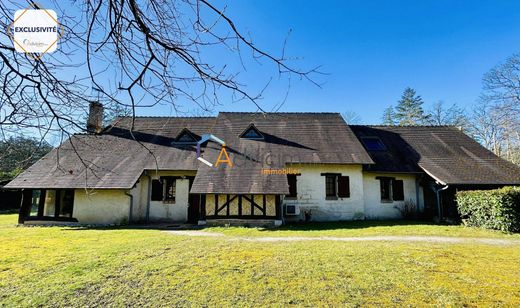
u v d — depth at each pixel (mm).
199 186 12078
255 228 11289
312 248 7230
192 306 3992
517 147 27125
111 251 6938
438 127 18391
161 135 16406
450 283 4758
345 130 16312
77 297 4281
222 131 16109
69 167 13695
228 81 2309
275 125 16734
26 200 13188
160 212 13914
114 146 14984
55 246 7613
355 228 11195
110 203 12898
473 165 14484
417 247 7363
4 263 5926
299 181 13953
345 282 4809
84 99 2246
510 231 10047
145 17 2170
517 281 4859
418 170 14477
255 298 4223
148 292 4441
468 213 11773
